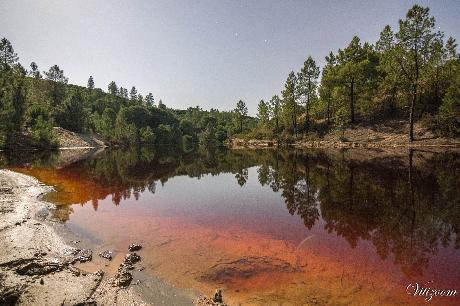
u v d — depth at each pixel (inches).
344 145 1748.3
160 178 966.4
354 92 2090.3
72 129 3038.9
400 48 1582.2
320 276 288.0
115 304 243.9
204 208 575.5
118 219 495.8
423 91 1808.6
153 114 4315.9
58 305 235.8
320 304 241.6
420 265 304.5
